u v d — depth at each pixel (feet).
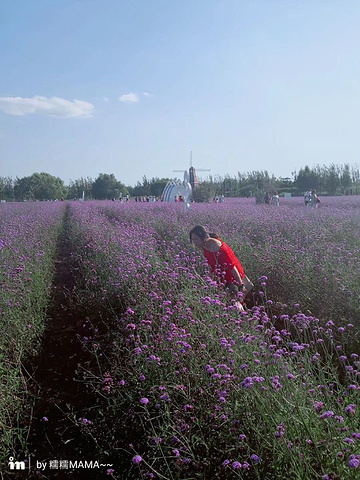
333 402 10.60
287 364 11.66
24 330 18.20
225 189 244.22
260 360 12.02
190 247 31.27
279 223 46.70
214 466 9.86
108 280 24.38
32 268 27.22
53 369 16.83
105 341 18.54
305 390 10.49
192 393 11.98
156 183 300.61
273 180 240.73
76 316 22.91
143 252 28.78
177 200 145.07
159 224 49.93
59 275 34.83
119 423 12.21
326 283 20.47
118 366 14.89
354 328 16.83
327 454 8.71
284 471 8.84
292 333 18.47
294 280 22.25
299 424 9.30
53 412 13.87
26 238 40.45
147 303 18.25
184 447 9.97
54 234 55.26
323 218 52.03
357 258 25.21
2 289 20.43
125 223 58.39
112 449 11.44
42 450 12.10
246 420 10.19
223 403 10.57
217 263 20.90
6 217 70.79
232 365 11.66
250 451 9.52
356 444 8.45
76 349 18.49
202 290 18.83
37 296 23.52
